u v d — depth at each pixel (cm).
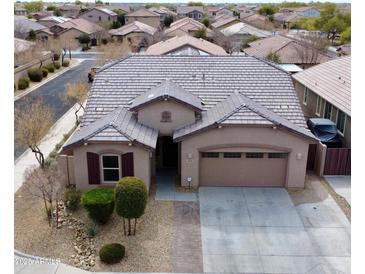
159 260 1612
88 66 6169
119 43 7081
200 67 2606
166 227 1833
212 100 2405
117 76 2534
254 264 1602
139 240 1733
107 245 1622
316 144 2366
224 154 2183
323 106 2962
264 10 14438
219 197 2111
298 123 2292
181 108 2217
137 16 10231
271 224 1870
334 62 3447
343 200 2078
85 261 1602
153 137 2147
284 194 2147
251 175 2217
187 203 2044
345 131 2545
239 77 2536
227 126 2092
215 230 1817
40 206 1986
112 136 2022
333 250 1691
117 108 2342
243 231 1814
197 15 13450
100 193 1841
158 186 2217
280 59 4769
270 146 2134
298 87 3591
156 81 2508
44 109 2900
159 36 7531
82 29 8256
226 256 1647
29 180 1928
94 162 2066
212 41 7462
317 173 2361
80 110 3638
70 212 1938
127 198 1661
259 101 2394
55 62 5925
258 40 5912
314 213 1962
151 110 2230
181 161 2173
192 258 1630
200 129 2094
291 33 9050
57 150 2669
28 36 7738
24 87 4481
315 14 13025
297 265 1598
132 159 2064
